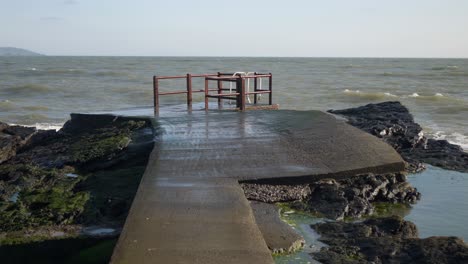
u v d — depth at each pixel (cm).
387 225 637
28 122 2289
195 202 586
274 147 882
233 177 710
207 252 450
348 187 761
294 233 589
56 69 7275
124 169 868
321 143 911
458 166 1064
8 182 859
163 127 1065
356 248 559
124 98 3328
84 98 3328
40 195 714
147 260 431
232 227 510
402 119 1316
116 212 660
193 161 786
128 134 1077
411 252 536
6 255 577
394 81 5162
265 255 447
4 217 637
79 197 699
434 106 2927
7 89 3747
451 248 534
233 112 1298
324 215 683
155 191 627
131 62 11956
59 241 582
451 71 7175
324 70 7800
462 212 752
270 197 716
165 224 513
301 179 733
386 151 870
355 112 1420
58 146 1142
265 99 3109
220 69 7856
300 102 3098
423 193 856
